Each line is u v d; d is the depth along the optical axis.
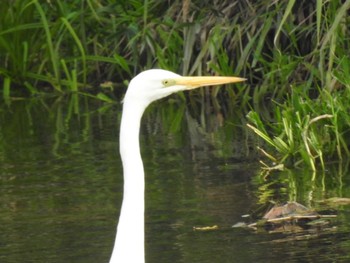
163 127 13.58
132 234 6.83
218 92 15.59
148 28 16.03
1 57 17.47
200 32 15.59
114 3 16.72
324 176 10.64
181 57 15.97
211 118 14.08
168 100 15.86
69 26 16.17
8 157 11.91
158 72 6.76
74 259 8.27
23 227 9.14
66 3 17.41
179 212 9.47
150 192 10.20
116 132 13.10
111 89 16.83
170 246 8.55
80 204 9.77
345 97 11.81
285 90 14.44
